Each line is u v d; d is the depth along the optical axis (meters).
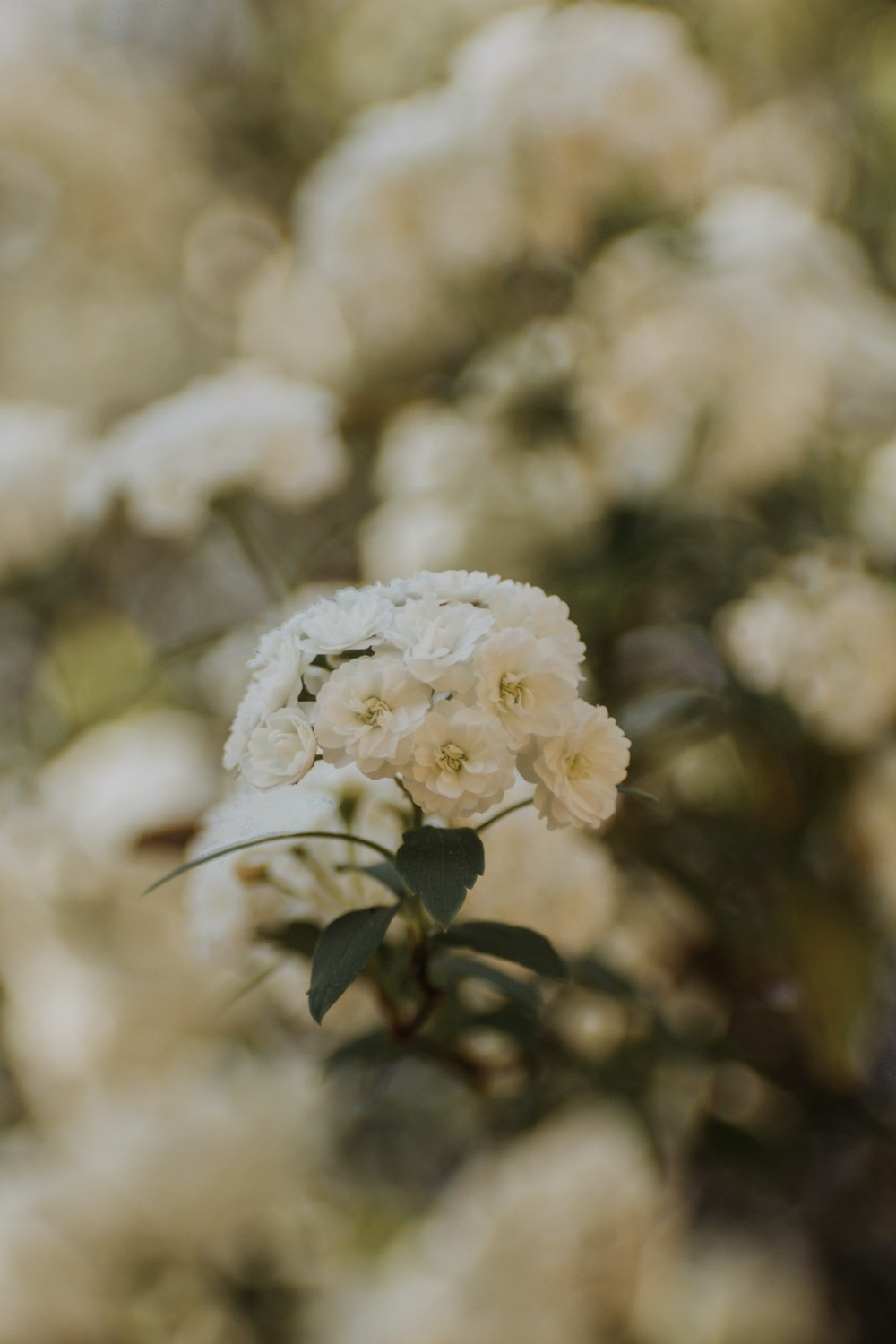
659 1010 0.32
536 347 0.43
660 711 0.37
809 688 0.36
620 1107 0.33
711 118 0.40
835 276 0.41
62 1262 0.38
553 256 0.44
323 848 0.26
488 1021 0.28
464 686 0.23
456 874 0.22
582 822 0.23
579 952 0.30
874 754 0.37
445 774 0.22
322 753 0.23
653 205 0.41
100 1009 0.44
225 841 0.26
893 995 0.40
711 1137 0.36
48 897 0.45
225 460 0.34
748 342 0.38
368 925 0.23
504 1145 0.41
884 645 0.35
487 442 0.43
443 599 0.24
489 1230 0.38
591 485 0.41
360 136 0.45
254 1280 0.40
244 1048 0.45
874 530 0.40
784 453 0.40
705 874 0.38
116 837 0.42
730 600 0.38
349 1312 0.39
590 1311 0.39
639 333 0.40
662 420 0.40
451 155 0.40
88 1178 0.39
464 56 0.44
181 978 0.44
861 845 0.37
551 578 0.39
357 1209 0.44
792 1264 0.45
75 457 0.44
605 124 0.38
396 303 0.45
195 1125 0.39
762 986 0.39
